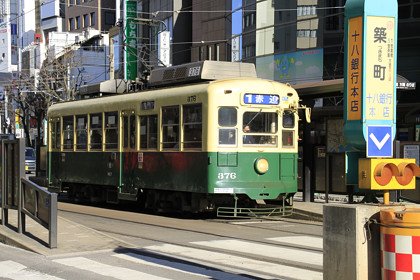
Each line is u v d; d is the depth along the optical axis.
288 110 14.70
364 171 5.81
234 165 13.86
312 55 25.14
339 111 17.36
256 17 28.67
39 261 8.48
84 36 63.56
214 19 33.12
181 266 8.24
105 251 9.27
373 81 6.61
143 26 45.09
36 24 80.38
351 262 5.59
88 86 19.48
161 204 15.56
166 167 14.97
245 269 8.09
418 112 18.62
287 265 8.40
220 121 13.80
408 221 5.29
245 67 15.87
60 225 11.66
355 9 6.78
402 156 14.81
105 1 67.69
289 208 14.97
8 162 11.07
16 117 57.81
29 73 66.06
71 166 19.31
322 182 17.64
